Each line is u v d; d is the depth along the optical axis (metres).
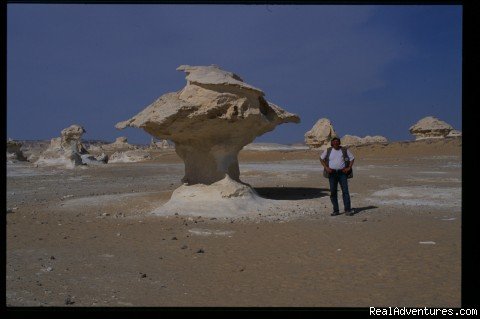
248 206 13.51
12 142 42.19
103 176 28.73
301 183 21.56
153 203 15.05
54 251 9.05
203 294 6.48
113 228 11.24
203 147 14.34
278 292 6.51
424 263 7.64
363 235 9.77
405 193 16.31
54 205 15.68
